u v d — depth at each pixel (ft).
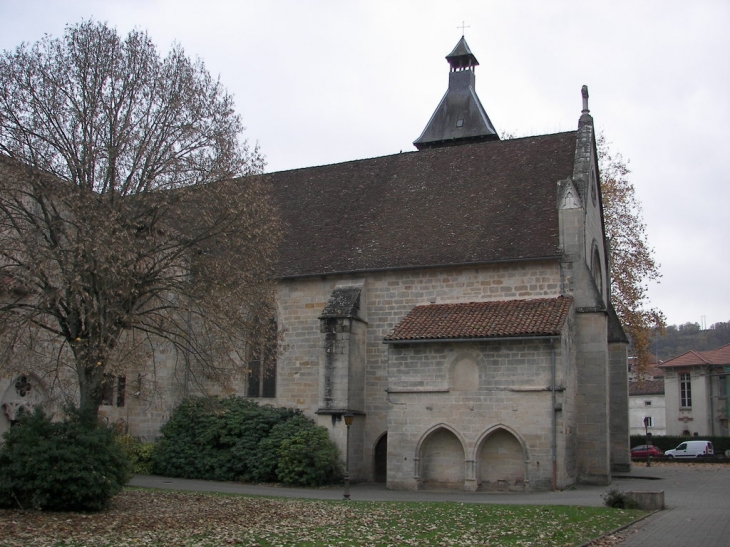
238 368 75.05
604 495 69.15
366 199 107.76
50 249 62.03
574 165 97.45
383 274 96.22
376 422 93.91
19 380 87.45
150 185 69.41
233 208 70.69
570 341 85.71
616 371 106.32
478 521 54.95
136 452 97.55
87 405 62.49
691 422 233.55
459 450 84.84
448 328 85.66
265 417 94.38
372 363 95.35
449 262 91.66
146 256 67.51
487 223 95.30
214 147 73.31
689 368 236.22
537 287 89.30
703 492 81.61
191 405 97.96
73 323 65.31
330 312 92.48
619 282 138.82
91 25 71.26
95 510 58.13
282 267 100.99
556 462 79.36
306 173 117.80
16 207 65.00
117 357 63.77
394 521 55.01
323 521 55.21
